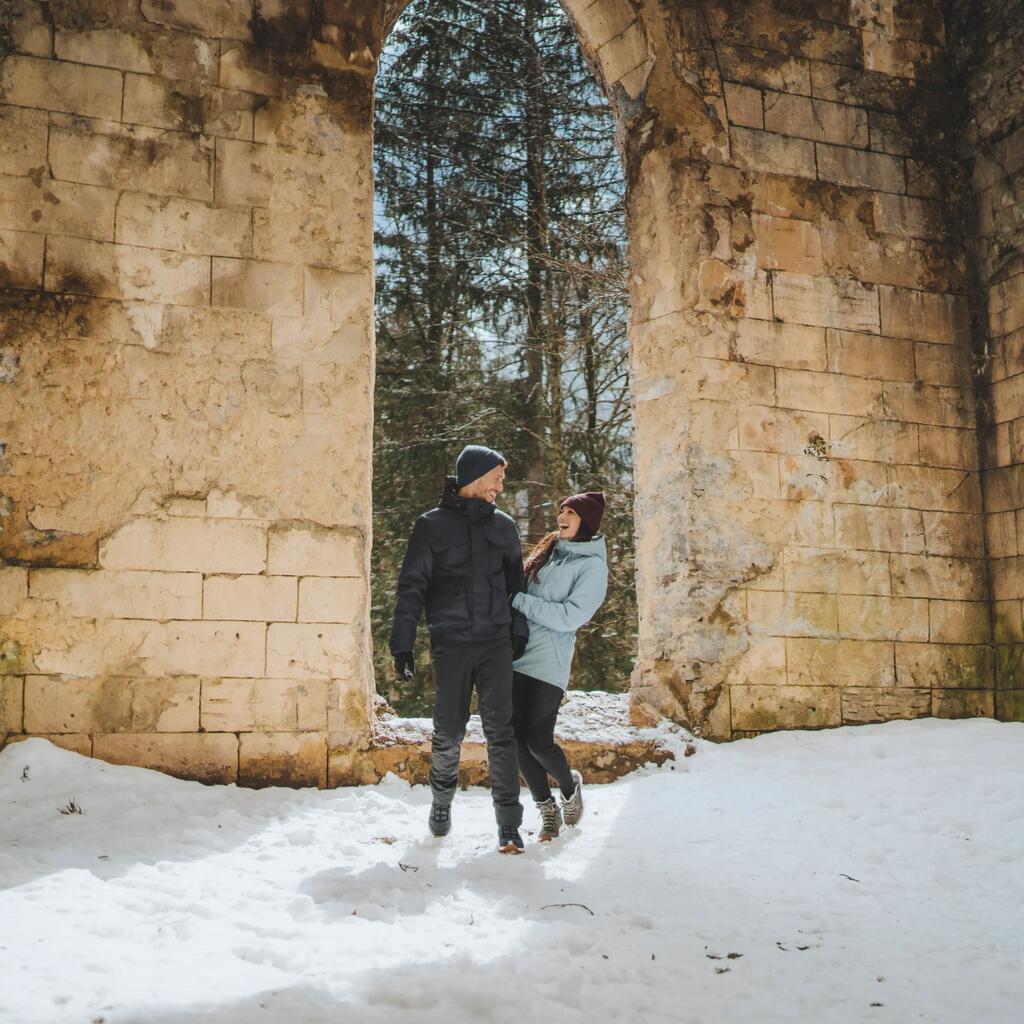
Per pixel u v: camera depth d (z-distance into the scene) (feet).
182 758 19.44
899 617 25.54
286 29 22.22
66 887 12.06
